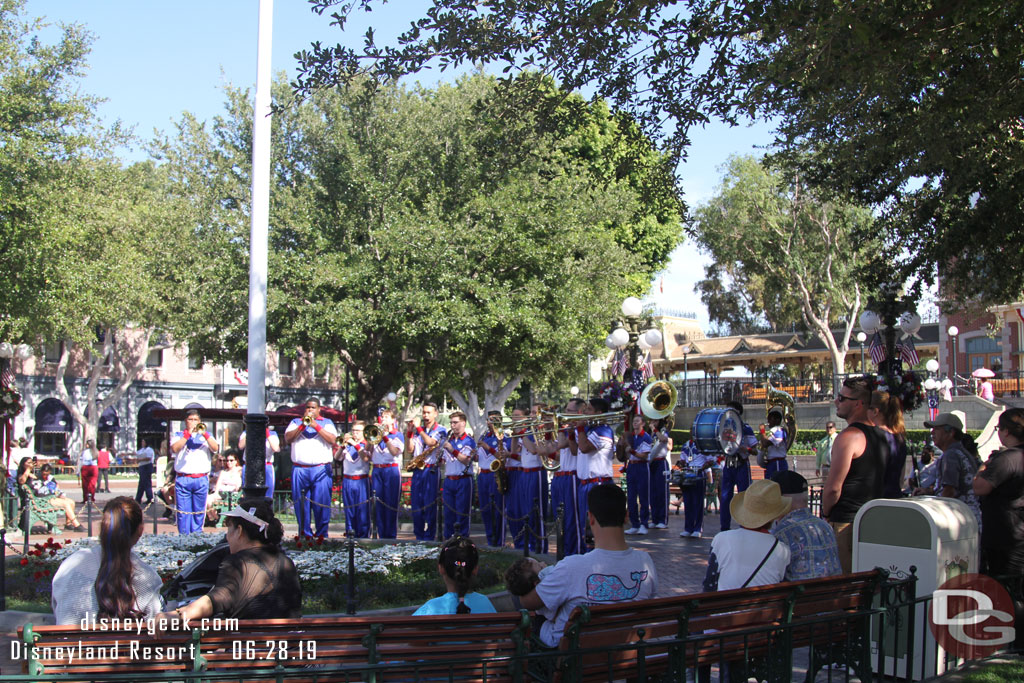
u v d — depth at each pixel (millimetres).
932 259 12906
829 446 23109
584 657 4312
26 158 22109
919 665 6000
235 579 4969
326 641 4156
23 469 16297
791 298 50500
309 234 26031
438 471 14336
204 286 27203
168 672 4023
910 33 8484
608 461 11648
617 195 27547
